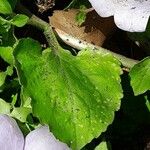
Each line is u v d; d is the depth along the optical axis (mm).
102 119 140
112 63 144
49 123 137
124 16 133
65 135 137
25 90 137
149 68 146
